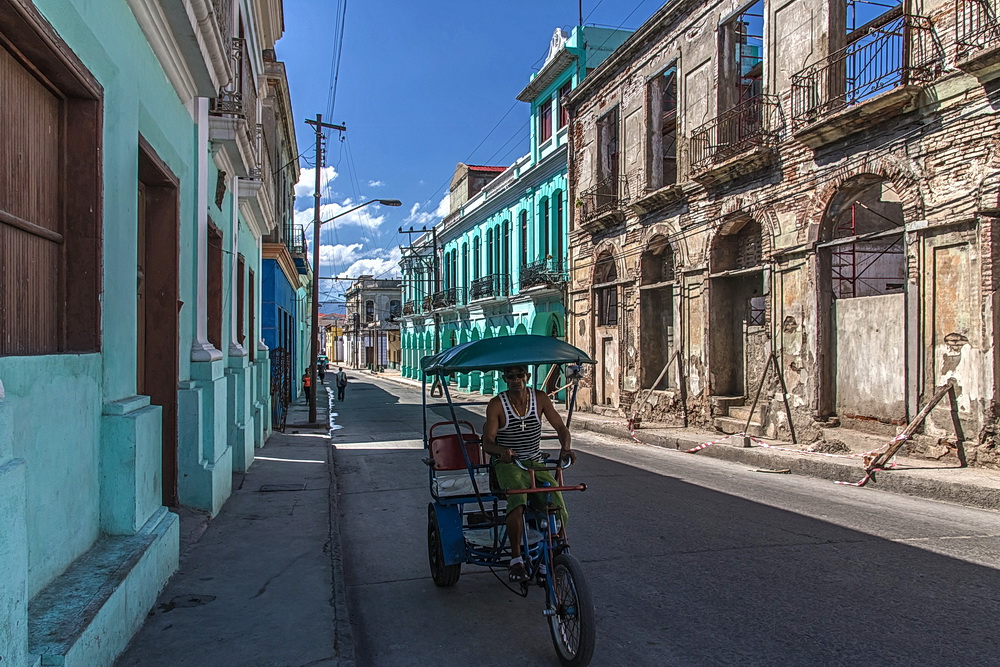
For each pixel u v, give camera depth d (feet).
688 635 14.96
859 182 40.42
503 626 15.99
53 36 11.62
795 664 13.51
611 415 68.33
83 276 13.85
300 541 22.48
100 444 14.53
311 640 14.26
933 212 35.04
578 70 82.02
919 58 35.88
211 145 30.27
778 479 35.86
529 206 95.20
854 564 20.04
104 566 13.35
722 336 54.03
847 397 41.98
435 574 18.78
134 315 16.79
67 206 13.74
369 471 40.16
